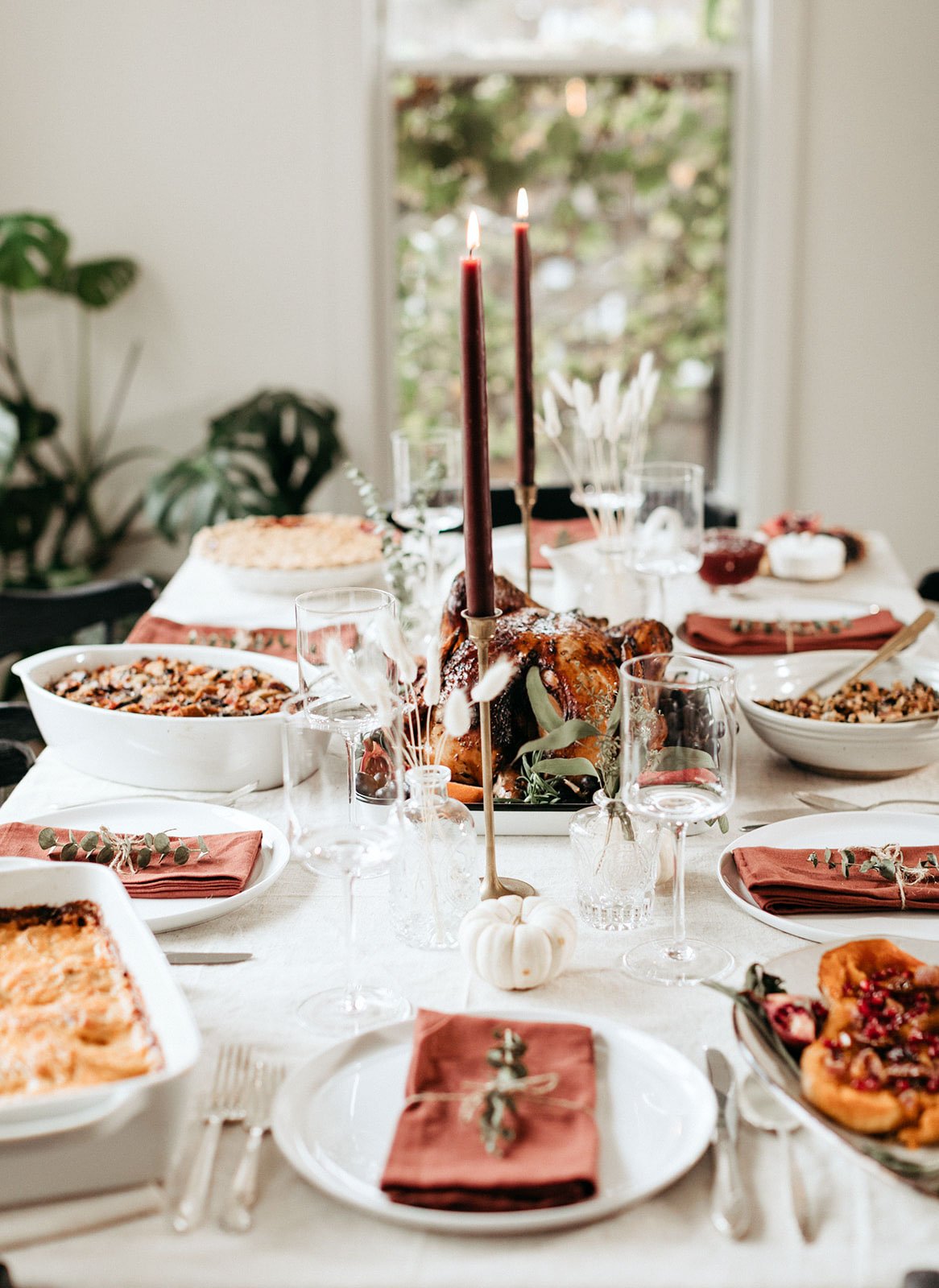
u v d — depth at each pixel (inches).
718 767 40.6
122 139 147.7
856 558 99.0
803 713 60.6
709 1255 30.4
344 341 152.6
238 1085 36.0
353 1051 37.5
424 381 162.1
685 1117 34.7
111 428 155.6
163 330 152.7
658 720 40.4
